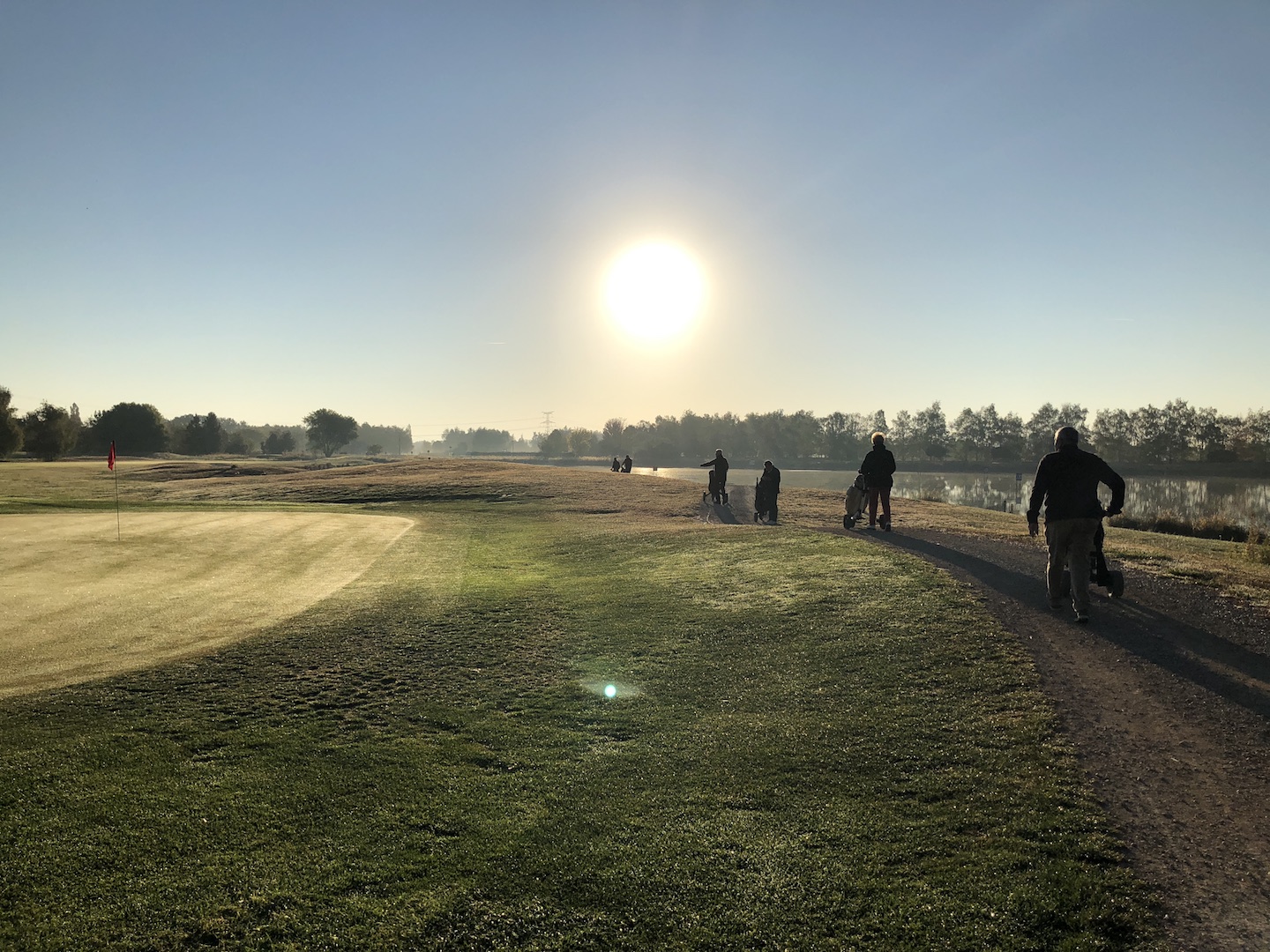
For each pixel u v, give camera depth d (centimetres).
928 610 888
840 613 929
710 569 1320
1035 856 429
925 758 553
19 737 684
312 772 607
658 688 766
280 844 502
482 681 823
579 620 1066
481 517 2759
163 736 686
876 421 17475
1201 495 6612
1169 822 452
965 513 2762
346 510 3028
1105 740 554
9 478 4772
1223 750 529
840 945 380
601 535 1981
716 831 488
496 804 545
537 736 666
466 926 414
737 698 713
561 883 447
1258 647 721
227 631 1073
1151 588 956
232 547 1894
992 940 371
